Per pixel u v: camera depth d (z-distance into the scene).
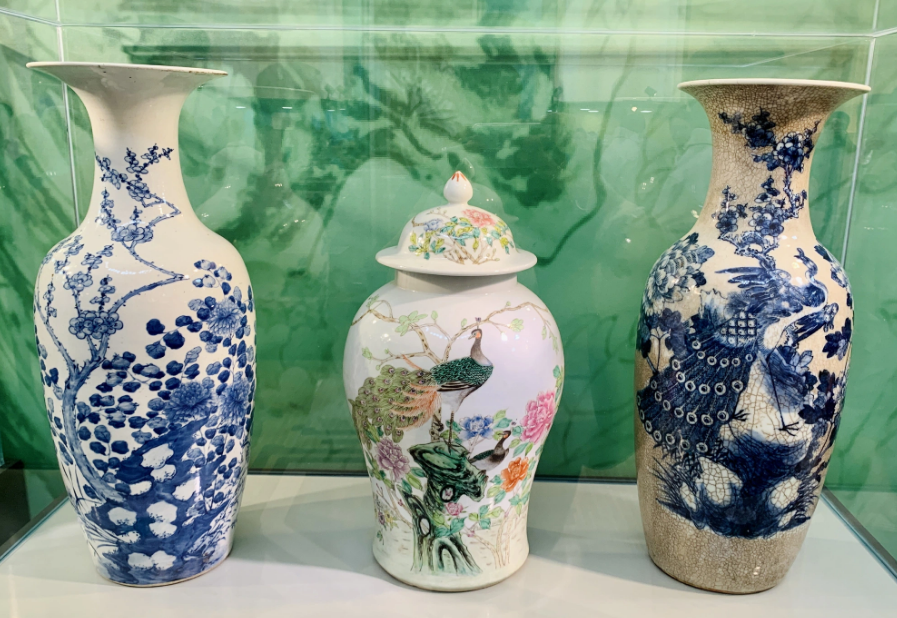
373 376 0.69
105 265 0.67
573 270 0.95
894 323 0.90
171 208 0.72
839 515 0.93
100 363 0.67
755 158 0.68
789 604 0.74
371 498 0.96
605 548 0.84
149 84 0.67
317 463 1.01
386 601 0.74
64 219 0.94
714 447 0.70
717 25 0.88
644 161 0.91
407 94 0.90
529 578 0.78
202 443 0.73
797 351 0.66
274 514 0.91
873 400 0.93
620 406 0.99
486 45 0.88
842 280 0.69
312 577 0.78
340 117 0.91
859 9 0.87
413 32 0.88
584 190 0.92
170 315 0.68
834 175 0.93
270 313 0.97
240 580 0.78
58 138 0.92
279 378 0.99
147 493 0.72
